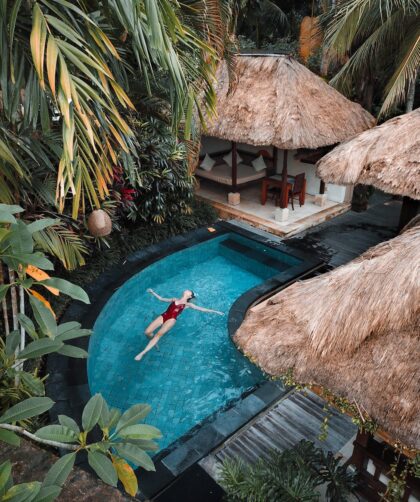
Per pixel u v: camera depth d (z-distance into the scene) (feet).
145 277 27.22
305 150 38.24
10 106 10.33
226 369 20.38
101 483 5.31
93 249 25.32
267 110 29.37
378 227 32.94
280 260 29.58
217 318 24.06
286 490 11.13
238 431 15.55
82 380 17.66
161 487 13.26
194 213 33.78
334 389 9.02
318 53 43.78
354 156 19.65
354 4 25.31
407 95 32.81
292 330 10.30
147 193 28.04
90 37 9.96
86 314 21.99
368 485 12.04
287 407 16.70
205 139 42.60
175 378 19.80
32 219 16.65
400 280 9.07
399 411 8.04
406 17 26.66
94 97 8.63
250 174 37.52
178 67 10.57
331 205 36.24
